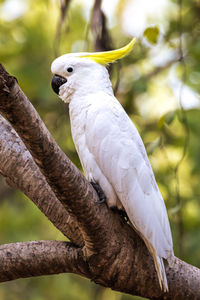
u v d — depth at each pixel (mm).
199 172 14758
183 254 14359
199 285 8164
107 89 9359
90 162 8844
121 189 8539
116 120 8898
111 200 8703
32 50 16922
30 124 6328
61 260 8094
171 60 15859
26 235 16578
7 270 8156
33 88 16500
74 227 8109
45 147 6535
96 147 8766
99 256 7898
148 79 15656
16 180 8578
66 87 9328
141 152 8898
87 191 7207
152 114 15797
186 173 15156
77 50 16281
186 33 15836
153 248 8133
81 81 9266
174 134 15188
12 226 16766
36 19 17266
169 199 14305
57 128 15641
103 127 8789
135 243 8133
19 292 17516
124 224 8164
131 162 8641
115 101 9227
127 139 8797
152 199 8531
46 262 8109
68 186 6953
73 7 17172
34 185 8398
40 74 16672
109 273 8023
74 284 17688
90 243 7734
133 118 15133
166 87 16078
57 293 17438
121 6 16125
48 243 8250
